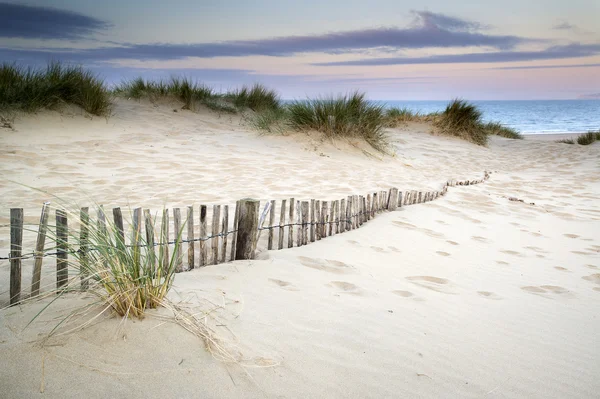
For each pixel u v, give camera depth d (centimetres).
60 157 664
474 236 464
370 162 900
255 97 1378
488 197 667
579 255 425
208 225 402
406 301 279
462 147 1301
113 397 156
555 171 984
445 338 233
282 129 1019
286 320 226
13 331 183
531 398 188
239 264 300
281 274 293
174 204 477
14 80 873
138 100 1171
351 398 173
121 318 196
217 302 232
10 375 158
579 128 3594
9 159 621
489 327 254
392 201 531
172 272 257
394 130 1451
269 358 190
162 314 204
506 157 1207
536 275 362
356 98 1041
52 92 887
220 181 608
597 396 195
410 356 210
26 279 257
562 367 217
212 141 905
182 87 1212
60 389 156
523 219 553
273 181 633
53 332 183
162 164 684
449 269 359
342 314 244
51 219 396
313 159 838
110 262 200
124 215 419
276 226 353
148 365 173
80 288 222
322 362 194
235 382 172
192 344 188
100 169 623
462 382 194
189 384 167
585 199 694
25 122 809
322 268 320
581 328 266
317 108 992
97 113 938
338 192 600
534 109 8819
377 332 228
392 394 179
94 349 176
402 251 390
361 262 346
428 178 808
